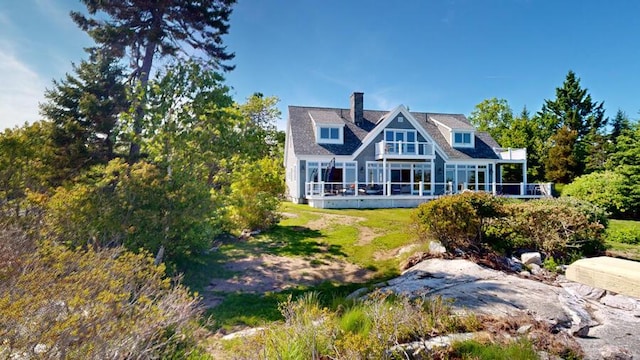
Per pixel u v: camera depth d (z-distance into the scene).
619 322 5.15
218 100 9.16
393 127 26.73
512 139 40.91
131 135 8.65
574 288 6.67
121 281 3.96
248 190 13.02
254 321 6.18
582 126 44.44
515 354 3.92
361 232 12.88
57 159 16.52
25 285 3.20
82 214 6.83
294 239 12.02
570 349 4.21
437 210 9.49
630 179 18.61
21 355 2.52
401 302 5.09
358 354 3.73
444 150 28.02
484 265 8.39
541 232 9.12
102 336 2.86
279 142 41.47
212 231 9.20
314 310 4.63
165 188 7.79
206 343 4.68
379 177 26.30
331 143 25.70
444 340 4.33
